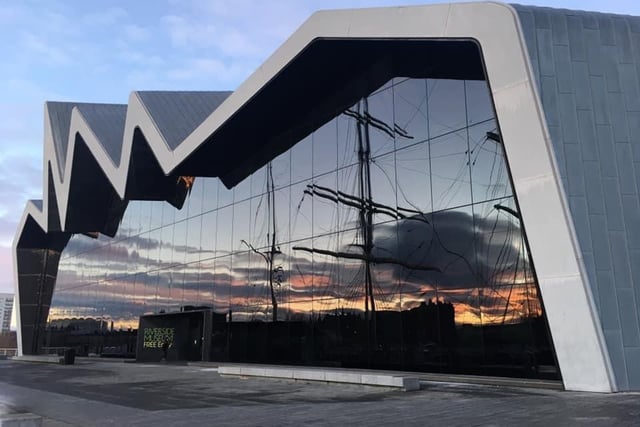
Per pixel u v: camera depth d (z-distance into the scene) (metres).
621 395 10.55
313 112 21.73
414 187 17.03
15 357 39.75
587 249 11.83
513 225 14.20
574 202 12.07
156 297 30.84
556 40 12.99
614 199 12.21
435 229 16.23
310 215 21.25
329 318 19.67
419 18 14.75
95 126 31.70
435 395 11.67
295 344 21.12
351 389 13.52
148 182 31.89
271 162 23.80
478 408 9.49
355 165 19.36
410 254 16.92
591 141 12.49
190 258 28.48
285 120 22.59
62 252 43.50
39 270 46.00
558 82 12.74
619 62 13.08
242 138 23.77
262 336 22.97
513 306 13.95
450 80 16.31
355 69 19.47
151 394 13.87
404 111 17.62
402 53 17.92
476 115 15.45
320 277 20.34
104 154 30.00
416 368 16.23
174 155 25.06
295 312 21.38
